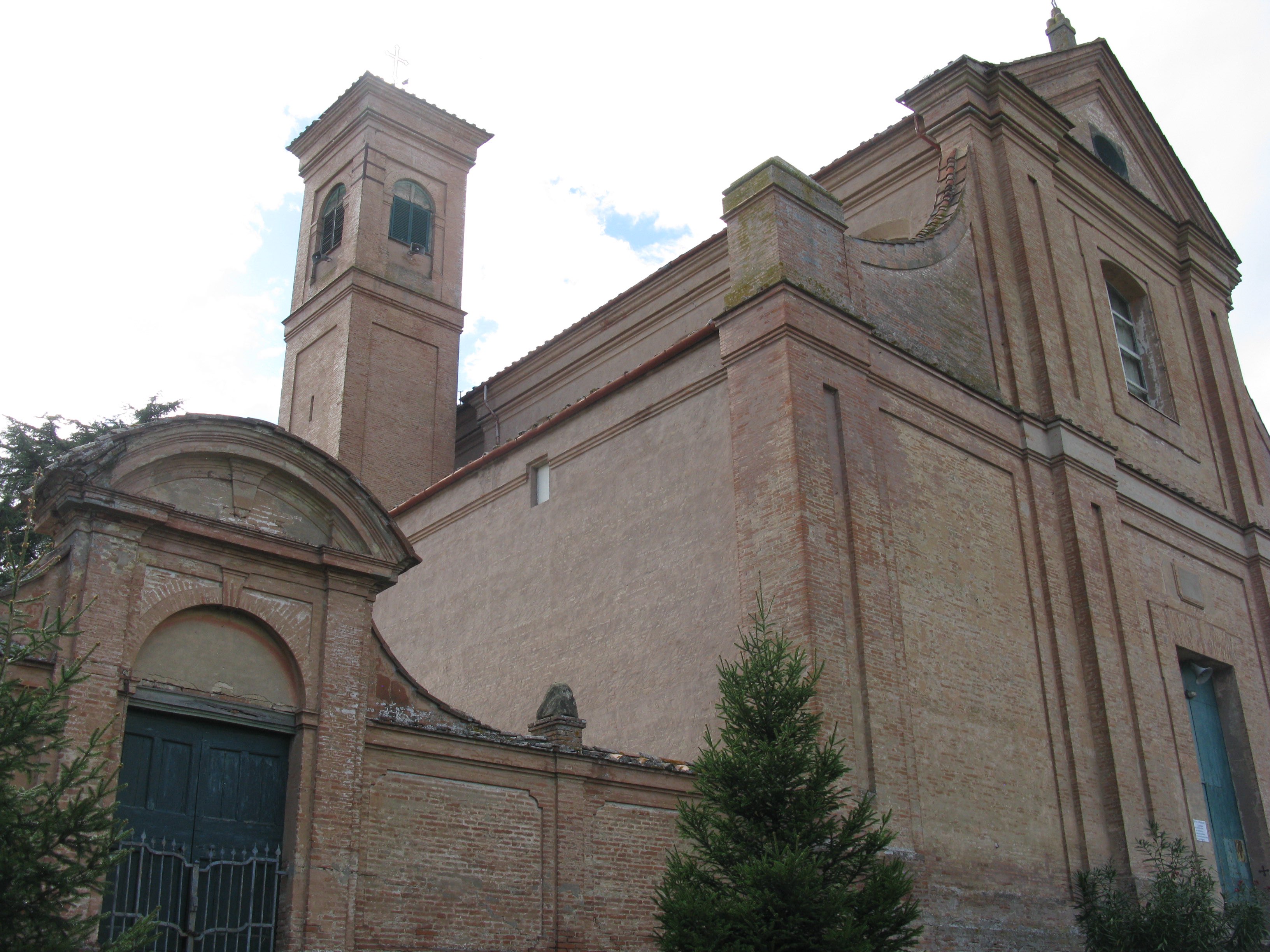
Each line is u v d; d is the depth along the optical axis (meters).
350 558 12.14
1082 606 19.81
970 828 16.52
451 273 32.41
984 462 19.59
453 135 33.84
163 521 10.97
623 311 27.08
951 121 22.91
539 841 12.85
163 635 11.00
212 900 10.60
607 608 18.80
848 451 16.89
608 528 19.33
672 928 11.42
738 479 16.91
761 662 12.73
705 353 18.55
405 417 30.08
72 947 7.70
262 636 11.63
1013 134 23.25
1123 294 26.44
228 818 10.98
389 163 32.34
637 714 17.59
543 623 19.98
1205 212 29.20
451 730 12.49
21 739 7.99
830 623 15.53
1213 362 27.17
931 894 15.44
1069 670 19.23
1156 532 22.98
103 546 10.65
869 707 15.52
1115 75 27.72
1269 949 20.77
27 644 9.46
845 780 14.79
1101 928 17.20
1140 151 28.09
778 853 11.43
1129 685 19.86
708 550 17.33
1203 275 28.16
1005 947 16.11
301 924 10.84
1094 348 23.69
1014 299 21.81
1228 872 21.56
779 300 17.12
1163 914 17.14
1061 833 17.95
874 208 24.20
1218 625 23.59
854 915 11.55
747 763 11.95
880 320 18.84
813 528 15.90
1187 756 20.62
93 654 10.26
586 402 20.39
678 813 13.52
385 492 28.98
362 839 11.58
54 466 10.62
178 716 10.90
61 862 7.93
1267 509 26.56
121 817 10.30
